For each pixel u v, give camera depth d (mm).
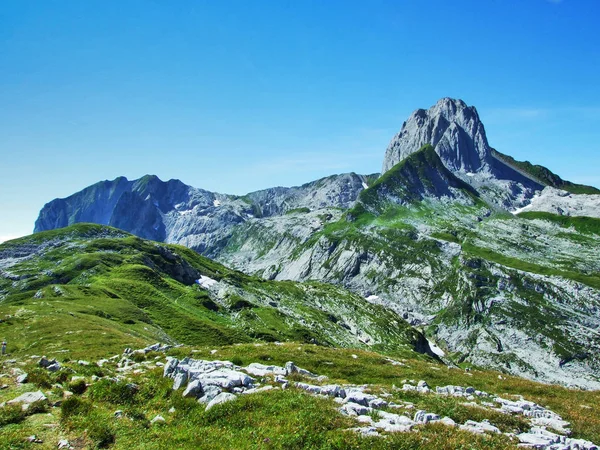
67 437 18688
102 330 74312
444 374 43719
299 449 17406
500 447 18359
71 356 49406
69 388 26047
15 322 81500
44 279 161000
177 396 23719
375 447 17125
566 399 37906
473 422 22906
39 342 63844
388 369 42750
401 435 18047
